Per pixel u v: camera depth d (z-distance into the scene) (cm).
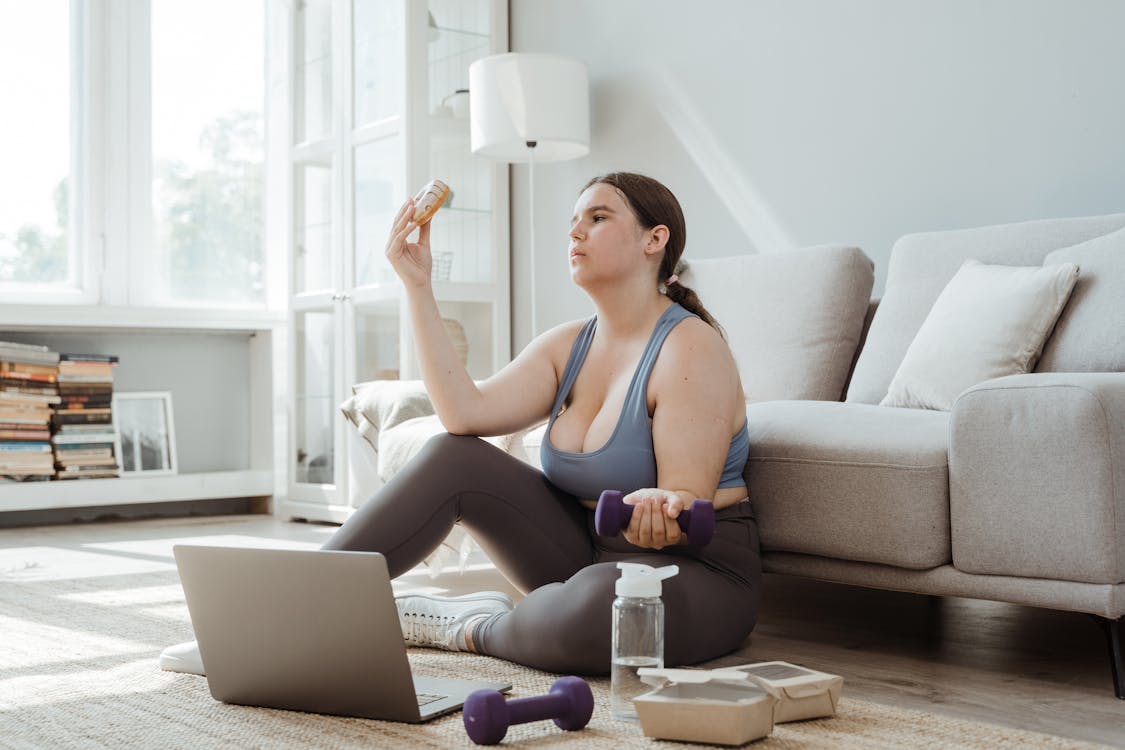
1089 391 170
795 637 222
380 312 431
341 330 452
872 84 330
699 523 159
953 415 186
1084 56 283
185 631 224
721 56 374
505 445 265
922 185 317
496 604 200
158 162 495
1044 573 176
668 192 201
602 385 200
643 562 180
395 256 196
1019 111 296
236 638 158
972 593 185
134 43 486
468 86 445
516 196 457
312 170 475
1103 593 170
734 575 192
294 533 427
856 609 256
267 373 505
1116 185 277
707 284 308
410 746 139
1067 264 225
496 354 451
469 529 198
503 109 389
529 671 179
